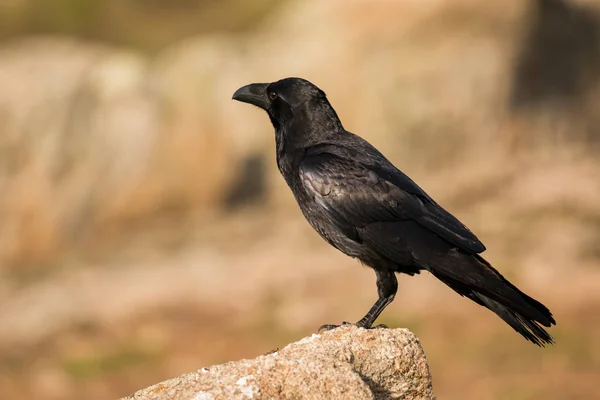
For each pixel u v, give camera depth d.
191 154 21.00
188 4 27.16
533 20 22.28
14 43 24.17
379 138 21.45
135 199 20.61
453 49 21.86
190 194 20.80
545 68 21.98
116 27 26.27
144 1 26.94
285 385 4.85
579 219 18.66
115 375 14.64
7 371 15.01
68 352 15.56
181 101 21.45
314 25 23.09
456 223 6.29
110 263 19.14
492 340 14.59
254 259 18.30
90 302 17.39
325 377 4.90
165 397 4.80
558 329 14.70
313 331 15.40
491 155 21.22
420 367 5.40
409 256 6.27
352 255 6.62
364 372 5.29
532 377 13.34
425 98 21.52
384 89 21.61
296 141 6.90
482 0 22.55
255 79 21.92
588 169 20.41
